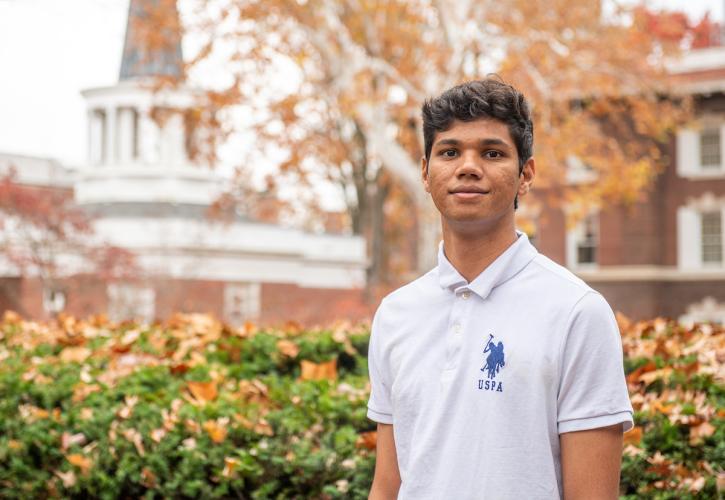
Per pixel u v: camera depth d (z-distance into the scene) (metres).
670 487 4.06
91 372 6.22
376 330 2.63
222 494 4.49
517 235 2.51
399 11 21.33
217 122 19.73
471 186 2.36
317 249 38.53
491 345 2.34
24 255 26.12
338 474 4.45
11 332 8.45
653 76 23.06
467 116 2.39
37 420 5.12
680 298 33.81
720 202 33.22
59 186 43.66
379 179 29.31
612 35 21.03
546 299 2.34
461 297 2.43
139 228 32.06
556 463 2.31
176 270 31.33
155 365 6.17
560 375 2.29
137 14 19.17
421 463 2.38
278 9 18.06
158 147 38.97
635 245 33.78
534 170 2.54
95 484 4.71
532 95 19.91
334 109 19.81
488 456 2.29
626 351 6.09
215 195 33.66
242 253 34.12
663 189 34.03
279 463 4.47
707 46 39.72
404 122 21.72
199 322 8.18
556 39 20.23
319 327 8.50
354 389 5.44
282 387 5.67
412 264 33.97
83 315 26.66
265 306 29.84
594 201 24.11
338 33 18.27
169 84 20.41
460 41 17.88
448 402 2.37
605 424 2.26
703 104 33.28
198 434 4.70
